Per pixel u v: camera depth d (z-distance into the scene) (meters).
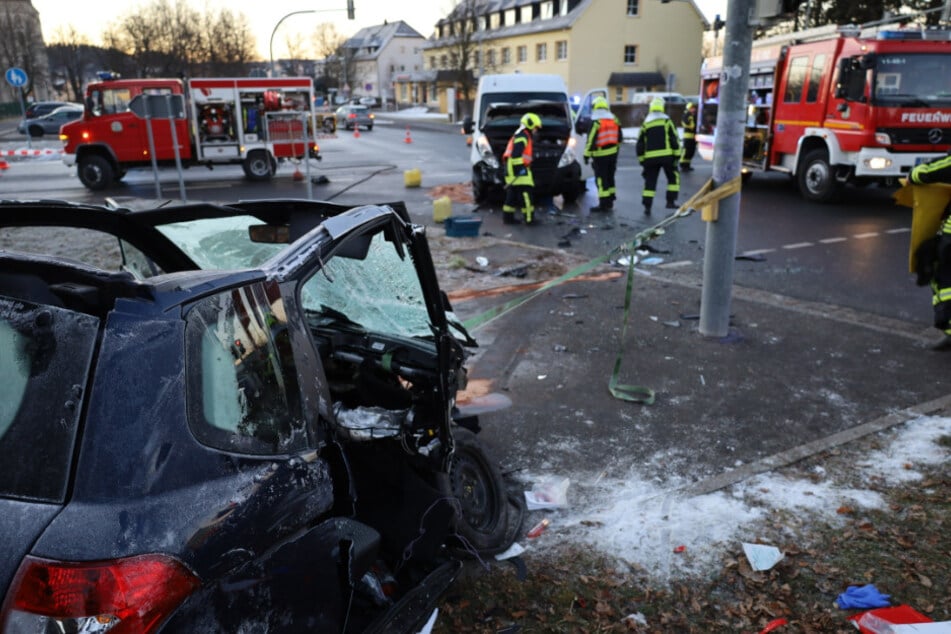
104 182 17.95
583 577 3.13
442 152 27.52
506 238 11.02
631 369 5.51
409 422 2.67
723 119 5.63
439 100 65.44
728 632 2.83
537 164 13.56
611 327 6.50
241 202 2.96
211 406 1.74
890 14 32.66
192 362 1.71
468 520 3.20
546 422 4.64
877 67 12.12
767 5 5.13
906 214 12.30
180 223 3.03
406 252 3.12
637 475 3.99
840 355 5.73
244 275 1.95
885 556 3.24
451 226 10.94
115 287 1.63
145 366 1.62
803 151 14.24
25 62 59.41
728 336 6.18
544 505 3.67
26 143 32.53
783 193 15.36
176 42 64.75
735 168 5.73
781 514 3.59
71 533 1.45
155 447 1.58
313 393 2.10
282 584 1.84
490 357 5.81
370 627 2.36
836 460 4.11
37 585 1.41
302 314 2.14
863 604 2.92
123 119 17.70
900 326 6.42
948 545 3.30
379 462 2.73
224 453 1.73
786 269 8.62
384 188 17.16
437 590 2.66
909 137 12.23
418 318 3.23
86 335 1.60
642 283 8.05
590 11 48.25
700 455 4.20
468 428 3.76
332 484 2.10
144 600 1.46
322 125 21.42
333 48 96.75
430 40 69.00
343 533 2.12
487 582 3.10
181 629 1.54
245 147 18.92
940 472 3.94
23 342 1.62
